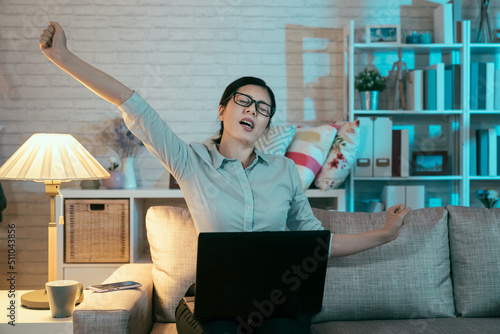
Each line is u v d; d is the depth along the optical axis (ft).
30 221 12.50
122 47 12.51
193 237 7.09
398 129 12.52
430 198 12.94
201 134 12.68
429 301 6.95
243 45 12.67
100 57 12.49
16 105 12.39
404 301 6.91
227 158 6.28
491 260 7.14
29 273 12.51
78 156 7.50
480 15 12.46
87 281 10.85
